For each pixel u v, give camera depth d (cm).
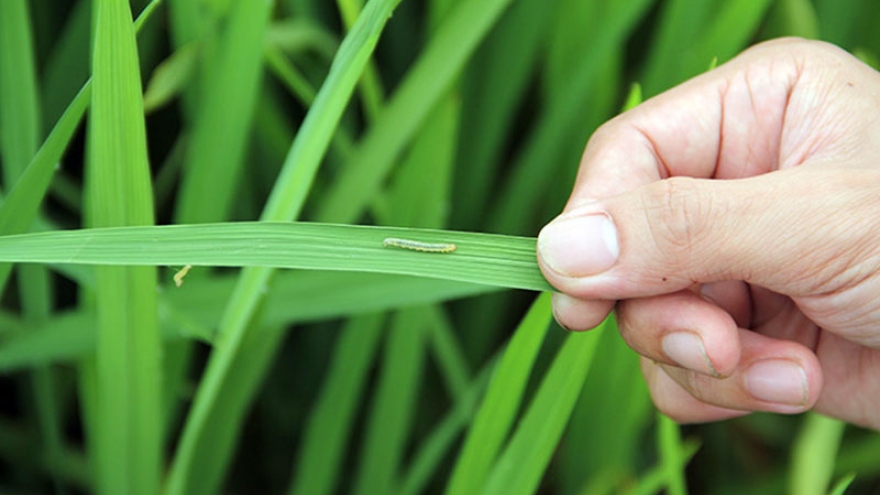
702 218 39
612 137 45
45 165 41
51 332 47
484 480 44
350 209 50
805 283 40
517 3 54
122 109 39
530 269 39
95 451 49
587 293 40
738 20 51
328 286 47
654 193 39
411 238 39
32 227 45
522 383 42
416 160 50
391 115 49
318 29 54
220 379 43
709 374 42
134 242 38
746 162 45
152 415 45
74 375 54
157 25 54
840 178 39
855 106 43
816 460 49
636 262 39
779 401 43
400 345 50
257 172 55
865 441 55
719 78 45
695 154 45
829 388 47
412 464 56
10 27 45
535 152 54
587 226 39
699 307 41
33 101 46
